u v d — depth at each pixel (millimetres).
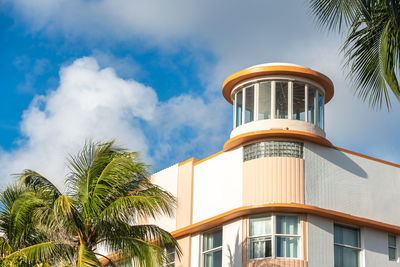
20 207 21922
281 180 23500
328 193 24109
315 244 23156
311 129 24578
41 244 20188
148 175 20781
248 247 23344
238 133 25141
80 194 20297
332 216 23703
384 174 26047
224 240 24406
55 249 20234
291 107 24641
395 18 12875
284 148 23969
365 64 13562
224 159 25453
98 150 20438
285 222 23234
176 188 27422
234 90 26016
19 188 22953
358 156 25625
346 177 24859
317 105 25188
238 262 23422
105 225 20328
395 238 25672
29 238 23391
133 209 20297
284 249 22891
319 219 23609
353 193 24797
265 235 23094
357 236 24719
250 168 24125
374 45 13555
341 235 24281
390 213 25562
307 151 24141
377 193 25469
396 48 13086
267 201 23359
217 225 25094
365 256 24328
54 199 20906
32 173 21297
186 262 25812
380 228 25000
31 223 22516
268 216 23328
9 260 21375
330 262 23312
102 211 20016
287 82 24906
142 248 19875
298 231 23125
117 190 20141
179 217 26734
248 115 25172
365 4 12992
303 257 22750
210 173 25969
